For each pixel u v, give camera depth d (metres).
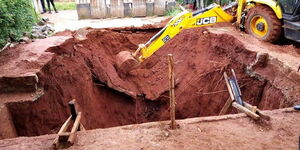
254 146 3.64
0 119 4.55
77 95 6.79
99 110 7.70
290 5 6.54
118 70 9.19
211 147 3.61
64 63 6.87
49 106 5.68
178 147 3.60
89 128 6.66
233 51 7.48
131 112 8.59
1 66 5.70
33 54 6.23
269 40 7.33
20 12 7.41
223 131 3.97
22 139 3.84
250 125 4.13
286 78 5.68
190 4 13.23
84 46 8.42
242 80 6.91
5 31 6.84
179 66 9.60
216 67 7.87
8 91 5.27
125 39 10.36
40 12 14.74
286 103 5.30
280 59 6.05
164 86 8.91
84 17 13.21
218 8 8.05
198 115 8.00
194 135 3.87
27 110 5.10
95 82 8.21
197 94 8.13
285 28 6.82
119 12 13.60
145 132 3.95
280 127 4.07
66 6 17.03
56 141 3.56
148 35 10.78
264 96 6.21
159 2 13.80
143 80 9.46
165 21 11.35
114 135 3.89
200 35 9.09
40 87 5.47
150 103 9.00
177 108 8.45
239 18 8.38
